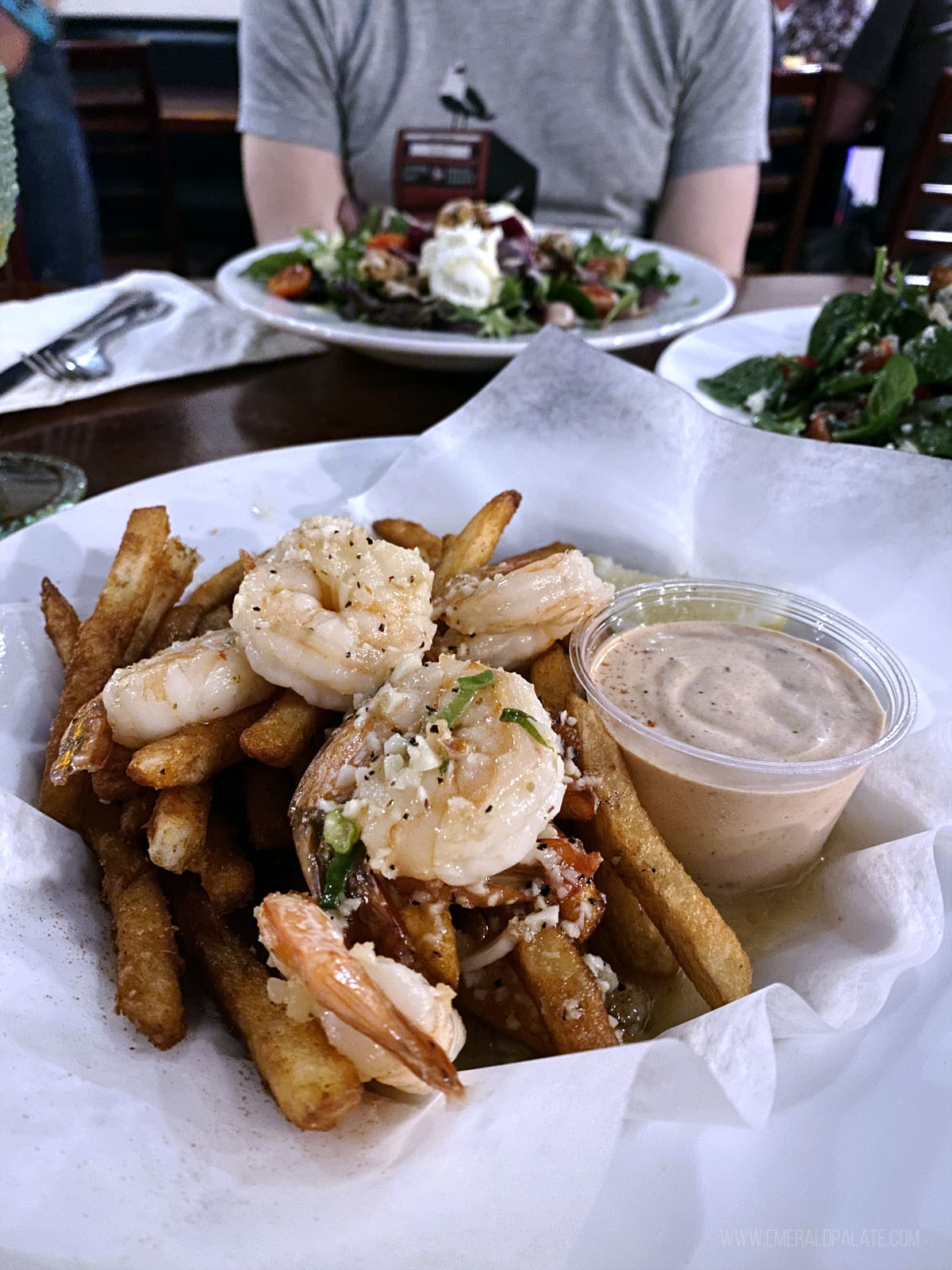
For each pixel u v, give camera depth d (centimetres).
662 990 22
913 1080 18
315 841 19
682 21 74
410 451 33
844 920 22
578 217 80
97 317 47
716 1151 16
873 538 28
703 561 31
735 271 79
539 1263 15
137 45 83
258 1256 14
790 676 26
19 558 29
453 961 18
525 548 32
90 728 21
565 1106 16
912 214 78
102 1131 15
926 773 24
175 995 18
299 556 23
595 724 23
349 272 51
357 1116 17
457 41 75
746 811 23
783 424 42
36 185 82
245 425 41
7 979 18
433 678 20
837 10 121
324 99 77
